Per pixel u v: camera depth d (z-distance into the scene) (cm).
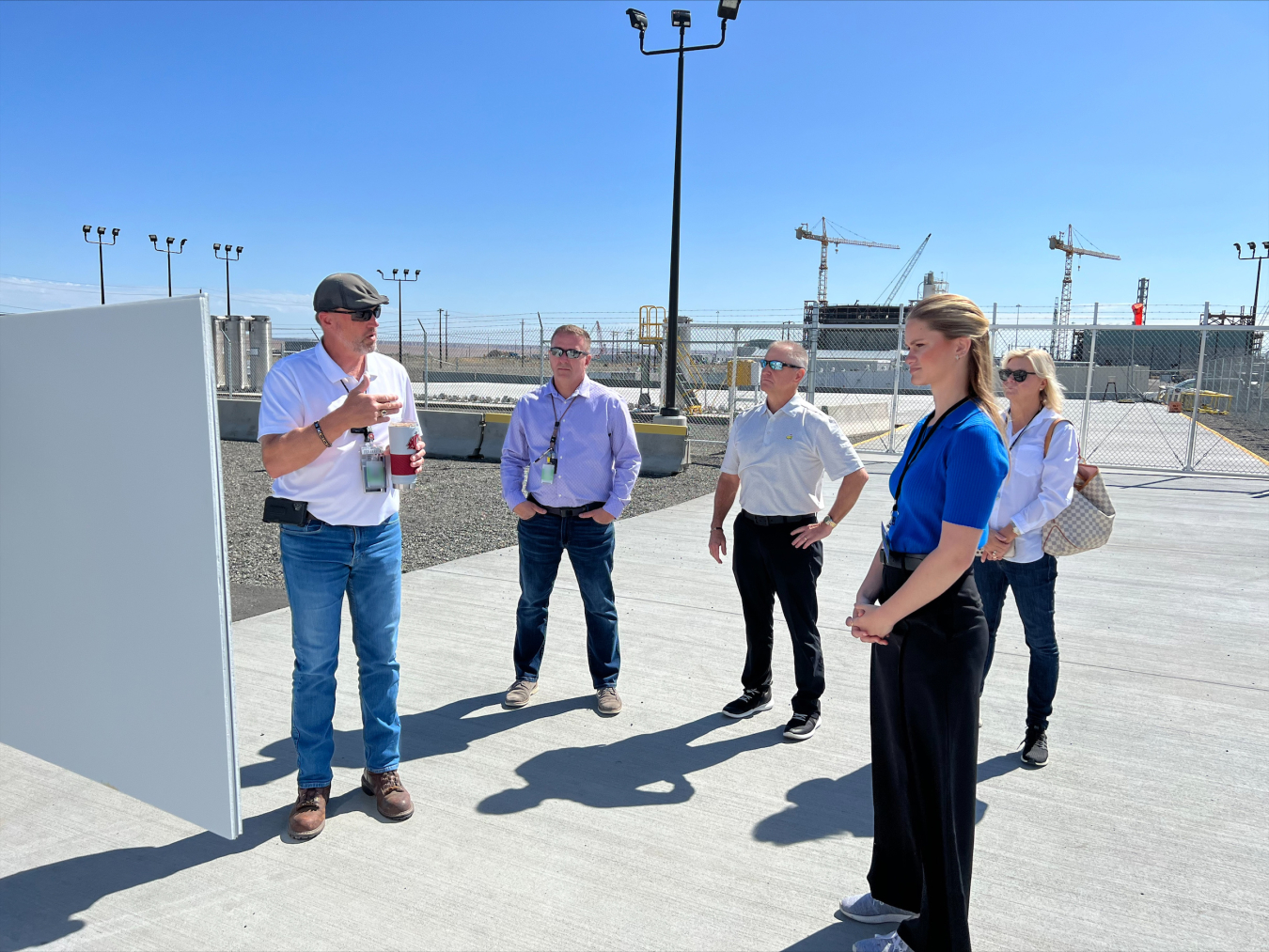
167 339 203
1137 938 219
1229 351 3925
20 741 267
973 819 194
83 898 231
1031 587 316
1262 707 374
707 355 1984
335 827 271
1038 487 311
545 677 410
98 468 226
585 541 362
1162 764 320
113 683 236
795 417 338
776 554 343
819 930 221
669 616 505
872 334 3322
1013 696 389
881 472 1203
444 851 257
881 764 213
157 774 230
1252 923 225
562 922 223
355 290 253
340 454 264
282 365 258
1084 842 266
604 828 272
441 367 2309
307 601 264
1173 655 441
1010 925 224
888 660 202
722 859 255
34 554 249
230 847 258
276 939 215
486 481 1077
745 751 331
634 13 1333
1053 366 314
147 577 221
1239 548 705
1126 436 1855
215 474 203
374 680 280
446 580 586
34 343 236
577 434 357
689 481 1111
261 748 325
